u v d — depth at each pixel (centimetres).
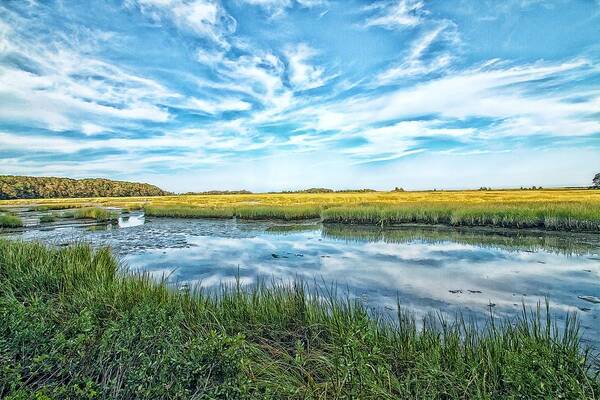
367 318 516
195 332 502
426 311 750
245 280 1016
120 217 3566
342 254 1436
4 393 299
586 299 834
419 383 378
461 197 5756
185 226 2633
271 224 2747
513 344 436
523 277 1048
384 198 5928
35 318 412
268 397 331
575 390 320
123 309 553
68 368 332
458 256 1380
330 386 375
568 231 2014
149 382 311
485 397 330
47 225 2689
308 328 523
